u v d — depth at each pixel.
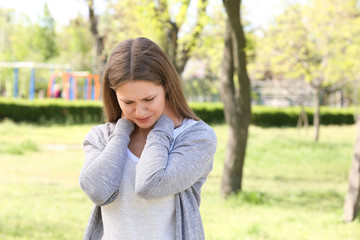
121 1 10.12
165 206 1.88
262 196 8.75
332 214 7.23
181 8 7.82
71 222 6.50
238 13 7.05
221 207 7.85
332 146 16.94
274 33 17.12
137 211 1.88
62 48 34.59
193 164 1.87
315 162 13.77
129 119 1.97
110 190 1.84
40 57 39.03
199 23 8.36
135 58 1.81
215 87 27.34
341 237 5.99
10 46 38.50
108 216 1.93
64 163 12.25
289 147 15.99
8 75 35.88
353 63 16.67
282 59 17.30
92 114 23.42
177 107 1.98
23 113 22.28
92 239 2.01
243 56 7.58
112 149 1.89
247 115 8.30
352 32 15.35
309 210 7.82
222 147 15.32
